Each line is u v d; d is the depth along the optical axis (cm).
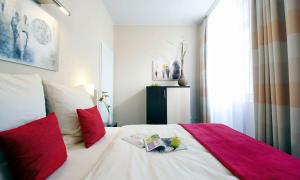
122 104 388
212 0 285
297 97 137
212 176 82
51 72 146
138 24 385
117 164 93
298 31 137
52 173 83
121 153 109
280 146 153
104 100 296
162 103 334
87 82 227
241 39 226
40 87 105
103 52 296
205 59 344
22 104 84
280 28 158
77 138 127
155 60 386
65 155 96
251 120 209
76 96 138
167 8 312
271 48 163
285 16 149
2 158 75
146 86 364
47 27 138
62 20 162
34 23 123
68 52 174
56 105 122
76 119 128
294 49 138
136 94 388
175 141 121
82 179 79
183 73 383
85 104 145
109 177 79
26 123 83
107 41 330
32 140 73
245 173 82
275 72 157
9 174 73
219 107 292
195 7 309
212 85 322
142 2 292
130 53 388
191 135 153
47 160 77
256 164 92
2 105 74
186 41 386
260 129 179
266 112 174
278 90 155
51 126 90
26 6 115
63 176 82
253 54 189
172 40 386
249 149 114
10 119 76
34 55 123
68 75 175
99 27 277
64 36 166
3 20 98
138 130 169
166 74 384
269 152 109
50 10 143
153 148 114
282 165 90
